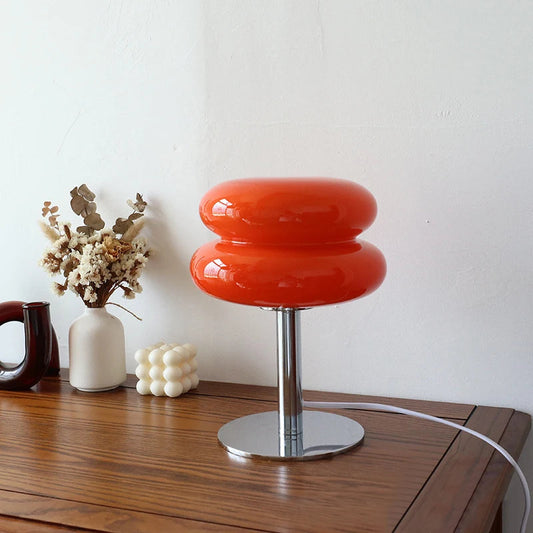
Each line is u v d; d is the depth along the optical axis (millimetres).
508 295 1113
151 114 1296
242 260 903
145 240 1296
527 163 1078
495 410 1118
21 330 1464
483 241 1115
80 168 1363
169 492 859
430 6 1103
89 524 786
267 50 1202
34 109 1382
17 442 1023
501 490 865
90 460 958
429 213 1139
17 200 1422
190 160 1277
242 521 785
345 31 1152
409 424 1067
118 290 1360
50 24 1349
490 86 1084
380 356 1199
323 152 1188
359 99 1155
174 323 1332
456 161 1114
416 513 795
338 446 970
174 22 1260
